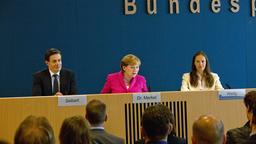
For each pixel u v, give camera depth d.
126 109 4.76
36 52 7.46
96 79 7.64
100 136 3.55
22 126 2.43
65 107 4.65
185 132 4.89
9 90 7.38
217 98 4.98
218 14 8.02
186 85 6.04
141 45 7.77
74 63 7.56
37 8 7.46
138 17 7.76
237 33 8.09
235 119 5.04
